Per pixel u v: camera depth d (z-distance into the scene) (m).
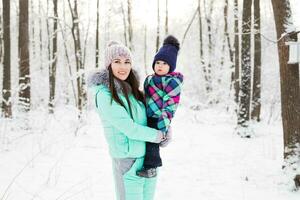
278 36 6.02
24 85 12.42
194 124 15.68
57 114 15.98
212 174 6.98
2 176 6.68
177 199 5.61
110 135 3.20
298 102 6.02
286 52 5.89
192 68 28.55
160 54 3.34
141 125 3.15
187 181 6.56
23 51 12.64
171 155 8.85
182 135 12.33
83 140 10.67
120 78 3.19
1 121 11.24
